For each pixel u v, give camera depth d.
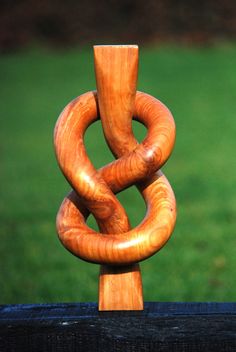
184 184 11.20
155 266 7.43
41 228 9.03
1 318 2.96
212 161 12.80
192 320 2.89
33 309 3.07
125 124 2.98
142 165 2.94
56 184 11.62
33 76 23.14
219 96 19.31
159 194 2.99
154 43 28.45
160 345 2.90
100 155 13.68
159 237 2.90
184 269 7.32
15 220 9.44
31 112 18.27
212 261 7.57
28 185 11.55
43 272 7.38
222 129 15.65
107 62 2.93
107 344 2.92
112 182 2.99
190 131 15.55
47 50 28.03
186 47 27.61
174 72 22.94
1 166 13.08
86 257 2.92
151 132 2.97
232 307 3.02
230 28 28.95
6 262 7.75
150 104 3.02
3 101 19.70
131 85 2.95
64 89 21.09
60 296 6.62
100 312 3.02
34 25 29.34
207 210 9.62
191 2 29.83
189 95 19.61
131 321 2.91
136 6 29.91
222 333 2.88
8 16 29.53
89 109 3.01
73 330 2.92
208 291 6.68
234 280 6.99
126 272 3.04
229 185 11.12
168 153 2.96
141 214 9.50
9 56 26.98
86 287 6.86
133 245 2.88
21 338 2.93
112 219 2.98
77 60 25.73
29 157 13.77
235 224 8.92
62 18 29.62
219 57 25.27
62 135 2.96
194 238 8.34
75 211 3.02
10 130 16.30
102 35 29.39
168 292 6.64
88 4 30.12
